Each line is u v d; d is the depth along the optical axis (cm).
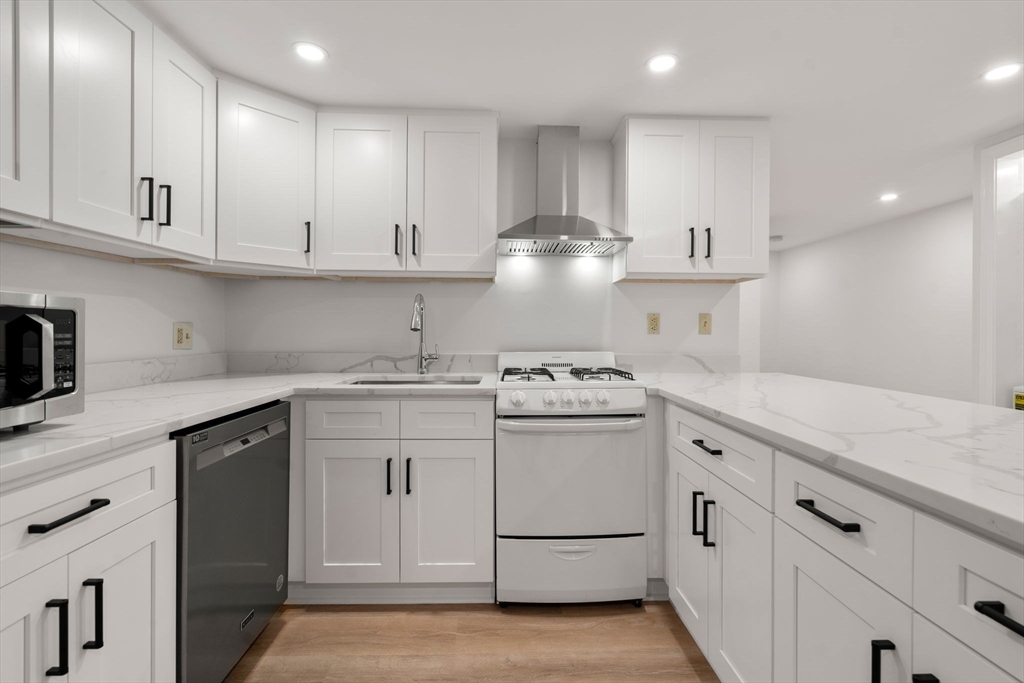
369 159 225
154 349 204
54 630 88
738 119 233
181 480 125
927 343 398
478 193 228
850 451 90
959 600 66
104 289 177
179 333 220
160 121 163
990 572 61
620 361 264
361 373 256
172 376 212
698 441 159
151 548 114
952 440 99
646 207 233
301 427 197
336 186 224
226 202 196
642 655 170
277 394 177
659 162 233
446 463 199
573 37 173
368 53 184
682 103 221
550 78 201
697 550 161
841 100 216
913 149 269
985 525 60
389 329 261
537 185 245
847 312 485
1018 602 57
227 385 197
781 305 592
